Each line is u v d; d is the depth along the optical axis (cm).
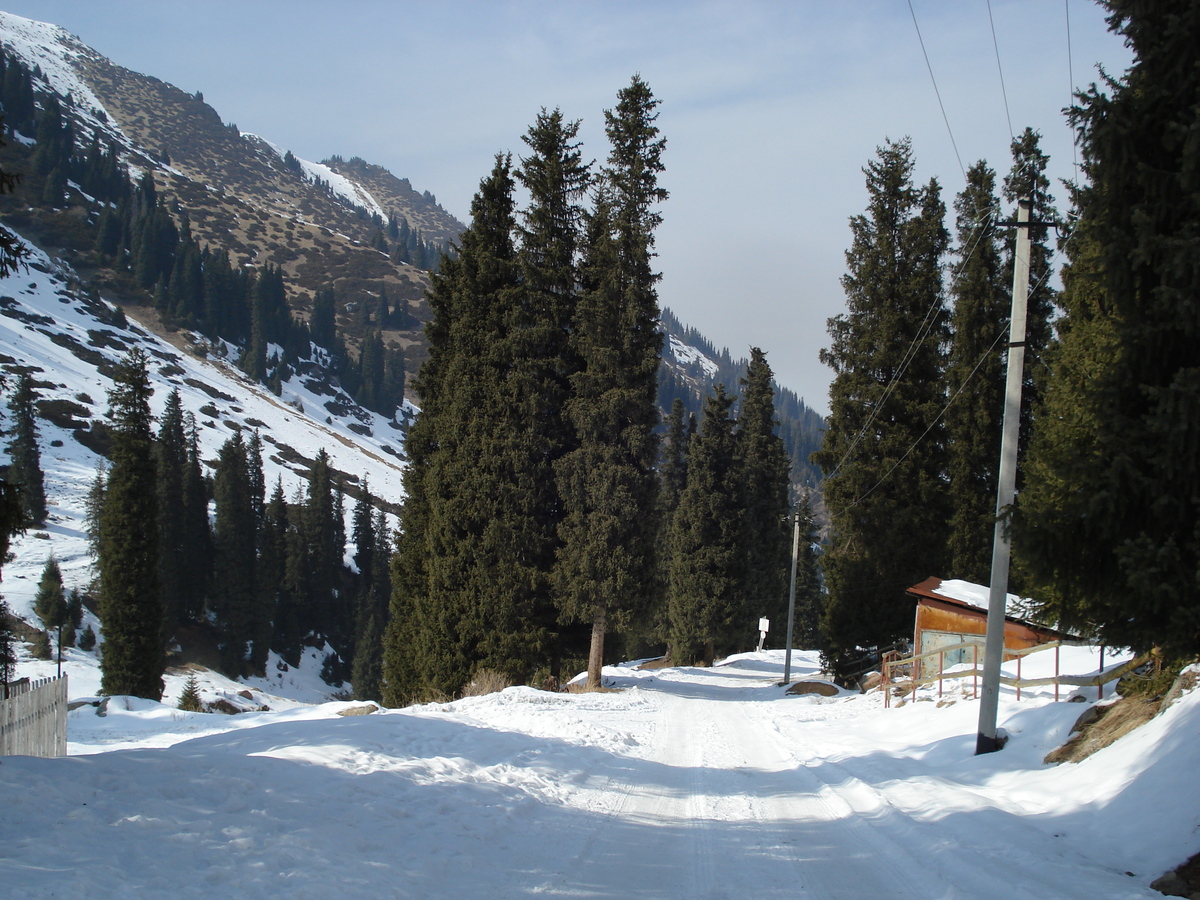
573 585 2469
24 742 1201
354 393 18588
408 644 2806
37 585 5750
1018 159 2811
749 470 5159
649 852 704
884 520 2861
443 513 2561
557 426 2647
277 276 19350
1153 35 679
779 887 620
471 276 2662
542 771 997
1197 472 644
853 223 3109
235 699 4241
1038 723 1187
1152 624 687
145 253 17300
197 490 7081
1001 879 601
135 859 512
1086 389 729
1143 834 687
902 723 1583
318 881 525
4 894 423
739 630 4494
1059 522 718
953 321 3005
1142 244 670
